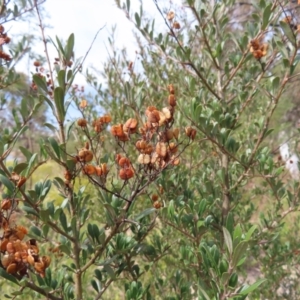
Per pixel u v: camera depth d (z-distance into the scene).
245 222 0.62
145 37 0.54
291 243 0.69
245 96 0.49
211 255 0.25
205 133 0.43
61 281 0.33
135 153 0.62
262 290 0.64
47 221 0.29
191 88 0.50
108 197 0.32
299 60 0.40
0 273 0.25
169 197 0.46
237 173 0.54
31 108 0.44
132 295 0.36
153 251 0.45
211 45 0.56
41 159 0.37
